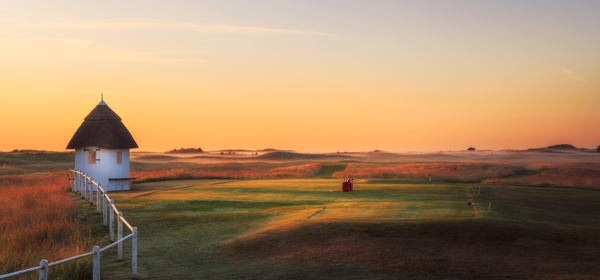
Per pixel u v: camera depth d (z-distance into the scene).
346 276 9.34
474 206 20.12
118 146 33.12
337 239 13.24
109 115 34.22
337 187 31.92
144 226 17.84
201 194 28.06
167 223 18.42
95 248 9.03
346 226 14.56
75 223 17.94
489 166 75.56
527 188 29.77
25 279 9.94
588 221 16.12
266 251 12.97
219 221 18.67
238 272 10.65
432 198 23.67
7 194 26.89
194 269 11.39
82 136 33.44
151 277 10.68
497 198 23.44
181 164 117.69
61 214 19.20
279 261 11.44
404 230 13.71
